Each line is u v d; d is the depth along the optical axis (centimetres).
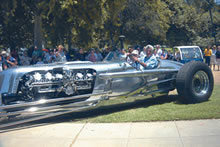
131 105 661
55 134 469
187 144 403
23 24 1917
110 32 2569
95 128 491
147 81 624
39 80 521
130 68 608
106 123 516
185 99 638
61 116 584
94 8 1422
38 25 1622
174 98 711
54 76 538
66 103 546
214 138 420
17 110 502
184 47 1505
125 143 418
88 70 578
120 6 1652
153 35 3038
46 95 540
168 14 3269
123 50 750
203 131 449
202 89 654
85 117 571
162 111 571
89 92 583
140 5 2791
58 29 1648
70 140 439
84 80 557
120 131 469
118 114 568
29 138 454
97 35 2633
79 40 1758
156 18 2983
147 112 570
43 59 1275
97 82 562
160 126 482
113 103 609
